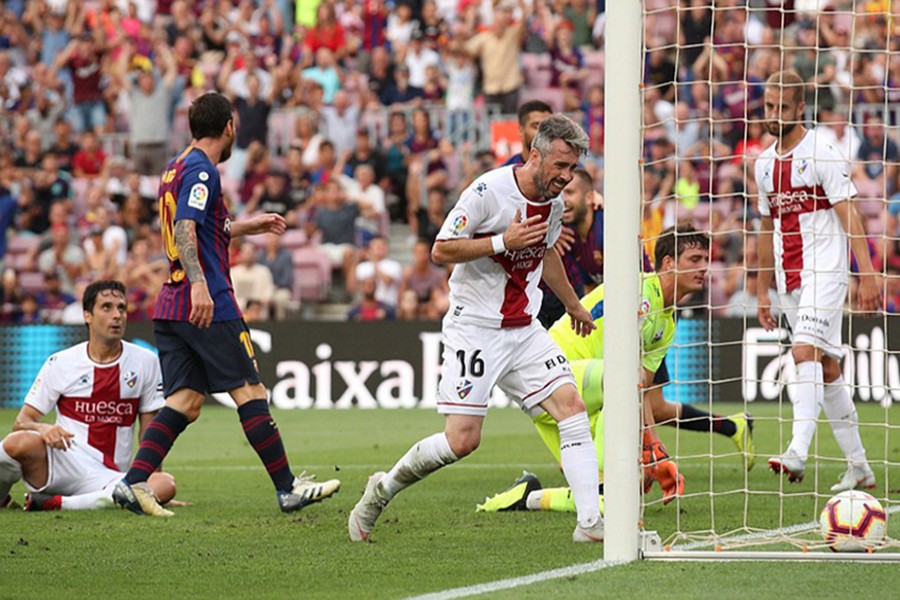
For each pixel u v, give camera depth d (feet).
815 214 68.64
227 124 60.13
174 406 60.80
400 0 180.04
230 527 55.16
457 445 47.98
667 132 162.81
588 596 37.11
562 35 174.70
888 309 143.64
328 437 106.32
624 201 43.60
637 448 43.80
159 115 171.22
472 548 48.11
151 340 142.00
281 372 139.95
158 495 62.23
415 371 139.23
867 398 129.49
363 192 161.68
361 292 153.48
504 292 48.11
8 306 156.46
